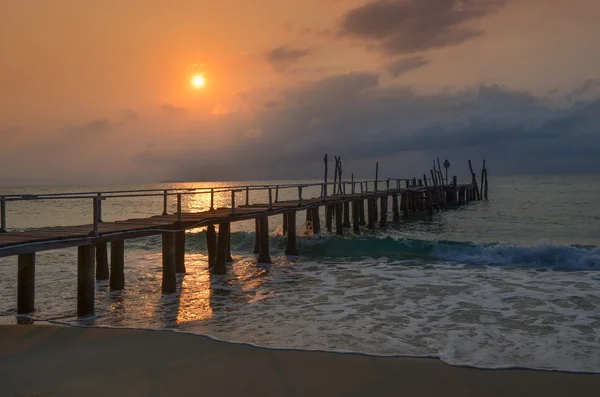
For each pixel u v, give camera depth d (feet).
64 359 21.47
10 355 22.02
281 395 17.66
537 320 30.35
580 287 41.09
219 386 18.45
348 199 84.07
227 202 223.30
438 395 17.84
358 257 60.34
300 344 24.93
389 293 38.88
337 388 18.38
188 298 37.81
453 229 103.19
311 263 56.03
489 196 221.66
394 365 20.88
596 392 18.16
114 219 132.36
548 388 18.53
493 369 20.48
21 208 187.62
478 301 35.81
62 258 59.47
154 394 17.58
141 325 29.43
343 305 34.76
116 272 41.16
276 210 57.21
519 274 47.80
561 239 86.69
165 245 39.47
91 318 31.35
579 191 265.13
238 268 52.80
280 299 37.11
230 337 26.35
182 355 22.04
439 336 26.68
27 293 31.76
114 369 20.26
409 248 62.69
